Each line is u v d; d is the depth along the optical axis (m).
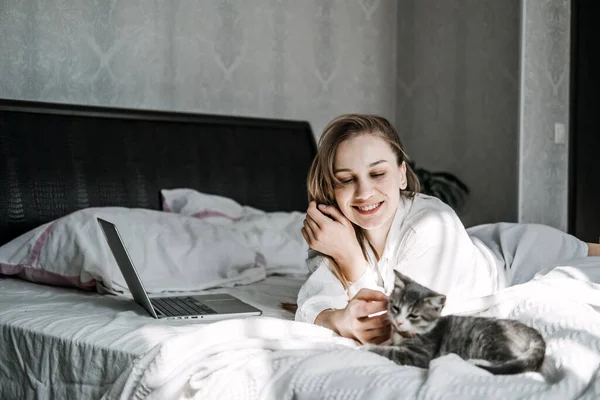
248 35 3.82
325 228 1.70
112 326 1.79
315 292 1.72
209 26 3.65
